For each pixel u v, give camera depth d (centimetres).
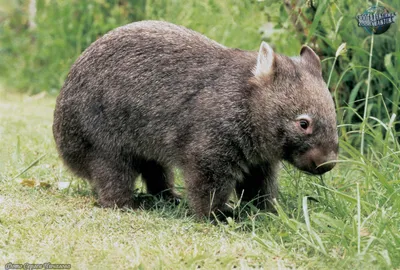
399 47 1245
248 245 841
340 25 1302
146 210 1026
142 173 1101
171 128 1008
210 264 775
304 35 1327
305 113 931
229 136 968
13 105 1711
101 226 895
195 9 1739
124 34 1059
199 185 982
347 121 1292
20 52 1995
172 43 1036
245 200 1054
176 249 820
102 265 762
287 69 955
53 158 1248
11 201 978
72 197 1052
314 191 1026
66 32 1919
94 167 1048
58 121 1070
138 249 790
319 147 931
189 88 1001
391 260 786
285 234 858
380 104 1264
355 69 1289
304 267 779
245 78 977
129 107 1027
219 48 1030
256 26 1592
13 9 2097
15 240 829
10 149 1269
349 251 796
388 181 972
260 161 1001
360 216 876
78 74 1053
